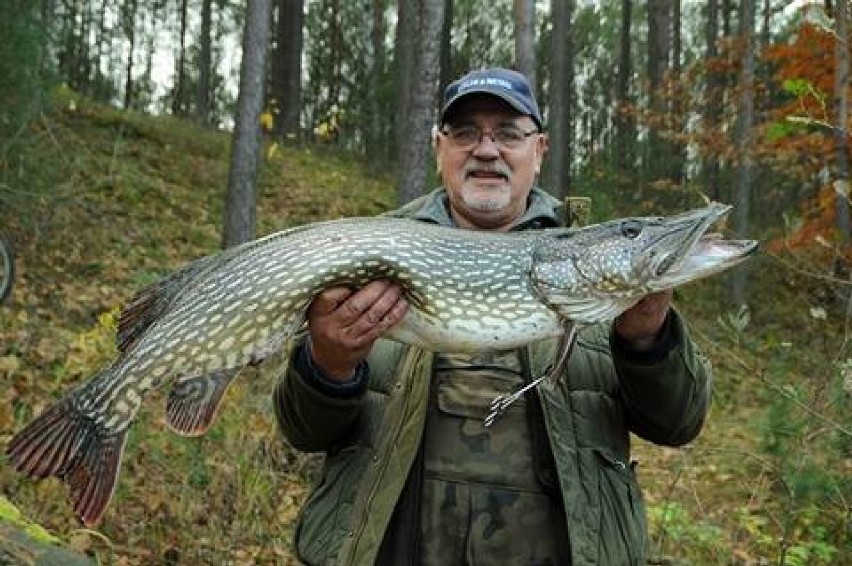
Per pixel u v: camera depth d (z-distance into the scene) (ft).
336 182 62.28
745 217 52.21
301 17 78.64
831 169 29.22
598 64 115.03
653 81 74.95
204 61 87.25
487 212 9.89
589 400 9.04
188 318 8.09
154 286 8.51
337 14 102.12
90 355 20.58
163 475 16.74
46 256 32.30
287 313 8.10
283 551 15.57
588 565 8.25
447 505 8.75
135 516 15.58
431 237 8.41
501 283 8.46
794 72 31.99
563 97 56.03
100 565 13.55
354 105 91.40
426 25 35.12
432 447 8.90
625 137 81.46
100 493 7.84
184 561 14.89
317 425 8.80
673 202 67.56
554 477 8.73
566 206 10.30
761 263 53.47
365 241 8.20
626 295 8.41
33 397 19.03
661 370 8.50
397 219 8.61
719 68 51.98
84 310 28.37
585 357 9.20
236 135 39.09
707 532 17.67
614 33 114.52
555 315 8.52
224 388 8.08
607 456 8.79
